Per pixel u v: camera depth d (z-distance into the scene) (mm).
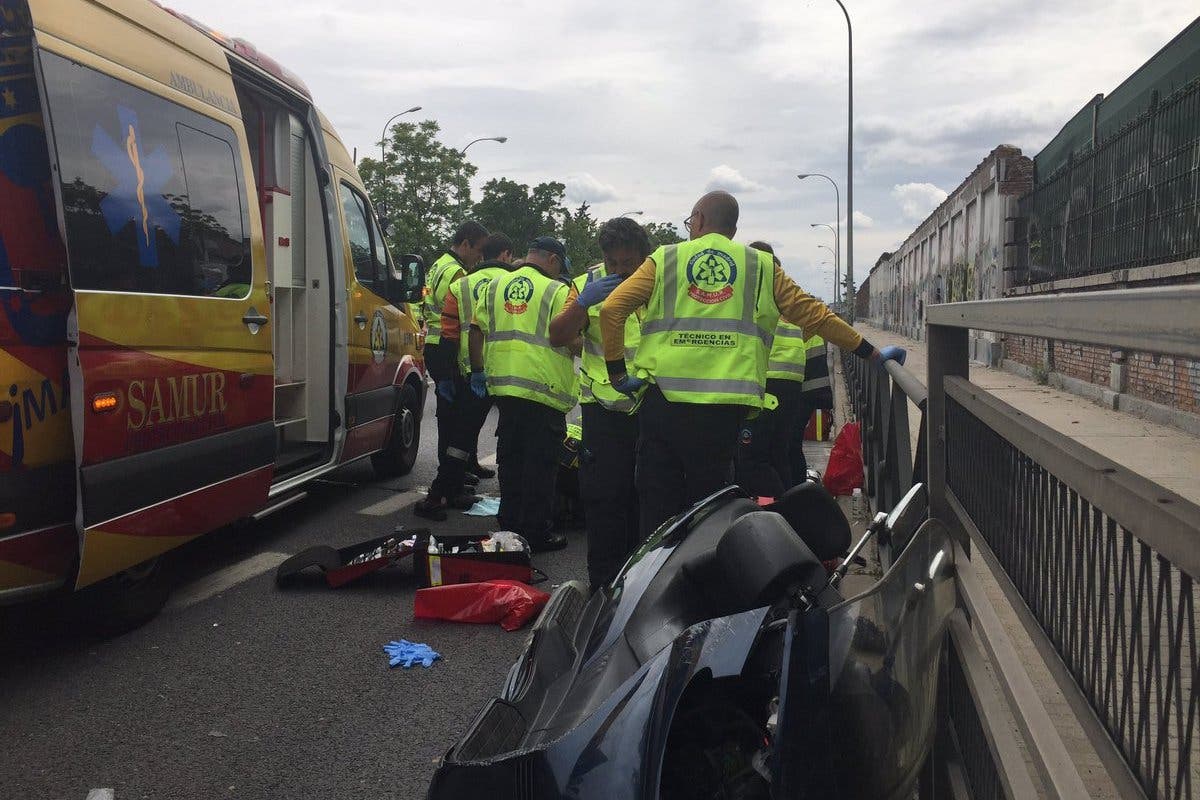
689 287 4168
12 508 3924
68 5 4273
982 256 25328
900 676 2213
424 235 47000
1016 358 19625
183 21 5449
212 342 5234
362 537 6844
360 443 7855
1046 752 1636
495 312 6266
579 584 3209
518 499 6734
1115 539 1462
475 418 7367
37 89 4051
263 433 5789
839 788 1950
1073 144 16500
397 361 8727
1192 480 8055
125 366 4441
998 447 2291
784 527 2305
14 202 3938
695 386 4129
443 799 2068
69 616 4727
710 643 2104
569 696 2297
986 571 2902
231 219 5555
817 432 10812
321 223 7398
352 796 3328
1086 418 12508
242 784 3404
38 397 4027
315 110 7504
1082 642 1615
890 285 61562
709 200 4355
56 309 4113
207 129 5395
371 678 4359
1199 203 10898
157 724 3875
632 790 1892
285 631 4953
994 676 2201
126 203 4527
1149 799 1299
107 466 4297
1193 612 1157
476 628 5035
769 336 4262
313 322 7457
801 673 1960
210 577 5879
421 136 47219
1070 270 15906
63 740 3729
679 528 2852
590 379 5051
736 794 2096
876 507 6180
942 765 2689
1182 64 11586
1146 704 1319
